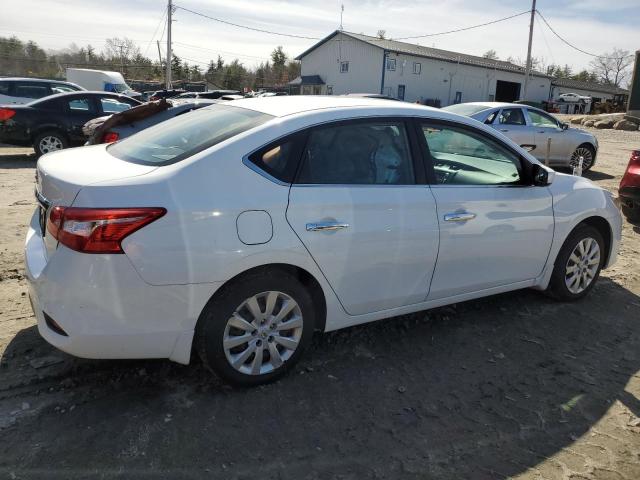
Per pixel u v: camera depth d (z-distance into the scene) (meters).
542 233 4.09
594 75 90.69
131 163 2.98
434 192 3.49
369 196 3.21
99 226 2.52
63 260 2.58
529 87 56.91
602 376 3.46
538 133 11.34
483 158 3.83
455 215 3.54
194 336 2.87
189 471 2.44
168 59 39.22
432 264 3.52
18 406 2.81
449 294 3.73
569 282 4.48
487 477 2.52
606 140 21.98
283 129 3.03
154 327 2.68
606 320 4.29
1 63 72.62
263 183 2.88
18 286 4.32
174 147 3.06
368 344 3.72
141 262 2.57
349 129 3.25
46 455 2.48
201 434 2.69
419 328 4.00
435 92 48.06
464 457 2.64
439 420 2.92
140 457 2.51
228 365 2.94
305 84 50.41
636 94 27.69
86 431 2.66
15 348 3.33
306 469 2.50
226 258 2.75
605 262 4.73
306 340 3.19
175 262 2.63
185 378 3.16
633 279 5.25
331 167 3.14
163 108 7.34
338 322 3.31
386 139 3.38
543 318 4.26
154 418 2.79
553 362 3.61
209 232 2.70
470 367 3.49
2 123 10.95
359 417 2.91
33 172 10.09
